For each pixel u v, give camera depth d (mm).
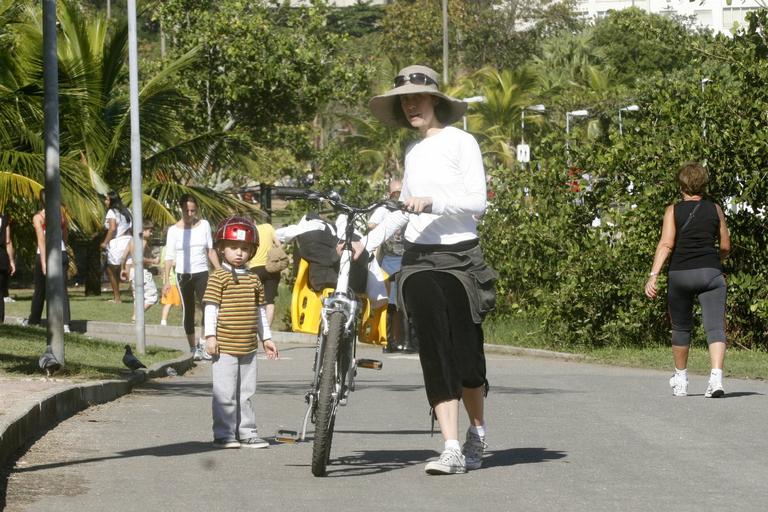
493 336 31672
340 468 11969
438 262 11469
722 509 9938
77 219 36344
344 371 11742
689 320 18531
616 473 11633
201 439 14047
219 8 58781
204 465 12117
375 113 12047
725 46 28344
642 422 15438
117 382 18812
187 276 26281
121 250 42812
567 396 18750
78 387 16453
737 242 27047
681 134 27703
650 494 10562
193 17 58250
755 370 22484
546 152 30188
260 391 20156
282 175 70438
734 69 27922
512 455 12789
